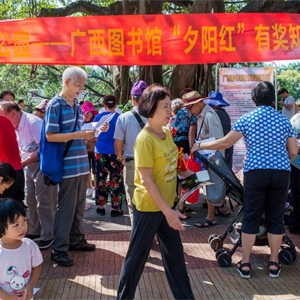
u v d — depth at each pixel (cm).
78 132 337
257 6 827
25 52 419
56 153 346
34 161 388
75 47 421
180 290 259
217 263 361
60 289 313
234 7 1152
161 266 355
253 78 605
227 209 519
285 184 316
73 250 394
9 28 416
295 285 315
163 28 425
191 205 580
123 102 1014
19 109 404
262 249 394
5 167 285
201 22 428
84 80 356
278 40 437
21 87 2091
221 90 609
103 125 337
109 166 526
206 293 304
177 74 859
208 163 341
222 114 499
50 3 1062
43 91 2453
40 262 248
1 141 341
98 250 397
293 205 433
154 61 429
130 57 425
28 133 406
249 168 317
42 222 400
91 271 346
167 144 250
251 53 436
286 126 318
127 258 257
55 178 344
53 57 421
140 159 240
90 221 507
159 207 236
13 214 227
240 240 349
